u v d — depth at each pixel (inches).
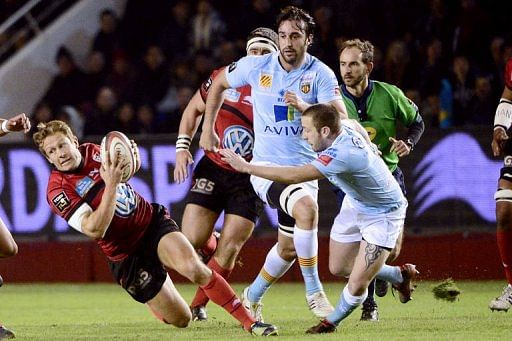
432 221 1743.4
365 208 966.4
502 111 1189.1
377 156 957.8
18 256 1898.4
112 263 987.3
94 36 2386.8
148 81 2134.6
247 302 1122.0
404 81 1919.3
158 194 1811.0
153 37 2287.2
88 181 930.7
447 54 1931.6
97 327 1129.4
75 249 1888.5
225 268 1160.8
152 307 996.6
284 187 1046.4
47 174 1863.9
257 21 2123.5
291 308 1350.9
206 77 2073.1
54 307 1448.1
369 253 959.6
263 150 1075.3
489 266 1732.3
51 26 2342.5
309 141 936.9
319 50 1982.0
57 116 2160.4
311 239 1026.1
